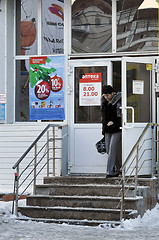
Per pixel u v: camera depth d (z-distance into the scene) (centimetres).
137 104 1348
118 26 1441
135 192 1139
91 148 1416
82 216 1142
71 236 987
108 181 1249
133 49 1427
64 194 1231
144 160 1272
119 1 1443
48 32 1491
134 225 1085
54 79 1462
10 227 1084
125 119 1283
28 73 1494
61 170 1363
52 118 1460
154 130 1343
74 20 1470
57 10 1484
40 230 1053
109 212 1119
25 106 1488
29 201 1219
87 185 1216
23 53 1505
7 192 1398
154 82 1377
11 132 1449
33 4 1502
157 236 982
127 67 1336
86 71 1441
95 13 1459
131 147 1296
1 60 1483
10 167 1445
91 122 1428
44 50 1491
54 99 1459
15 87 1500
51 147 1416
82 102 1437
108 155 1280
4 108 1475
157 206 1275
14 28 1508
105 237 973
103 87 1294
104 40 1449
